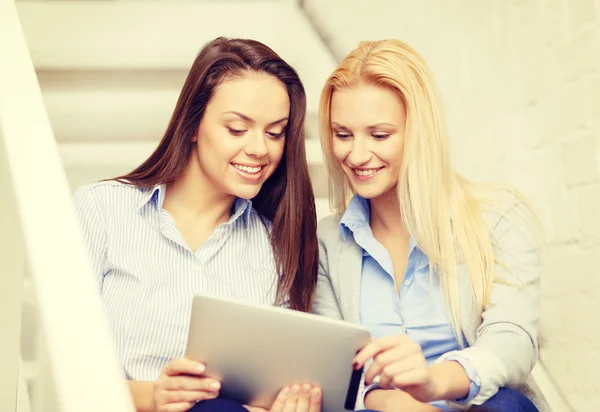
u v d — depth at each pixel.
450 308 1.40
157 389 1.11
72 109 2.09
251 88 1.41
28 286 1.28
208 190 1.49
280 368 1.08
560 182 1.89
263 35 2.34
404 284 1.45
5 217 1.22
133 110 2.12
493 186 1.54
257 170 1.43
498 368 1.22
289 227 1.52
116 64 2.17
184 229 1.50
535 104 1.96
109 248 1.44
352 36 2.49
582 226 1.83
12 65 1.26
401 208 1.42
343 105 1.43
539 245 1.47
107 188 1.49
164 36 2.22
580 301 1.83
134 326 1.38
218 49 1.45
